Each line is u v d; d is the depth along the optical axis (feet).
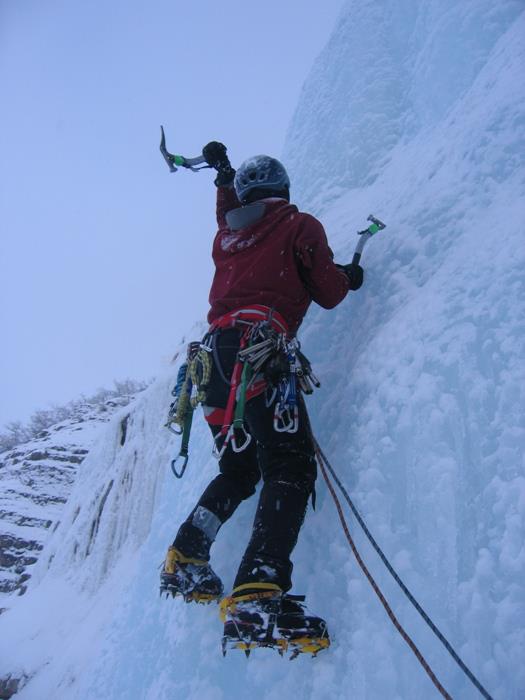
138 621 9.63
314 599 6.47
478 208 7.60
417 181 9.27
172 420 7.56
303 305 7.53
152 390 22.88
